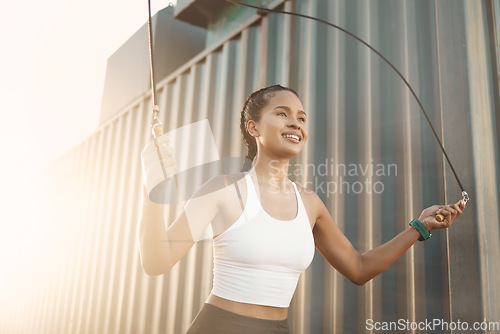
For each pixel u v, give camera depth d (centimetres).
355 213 155
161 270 76
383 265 104
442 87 137
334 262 105
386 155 150
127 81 362
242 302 82
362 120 160
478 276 122
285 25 205
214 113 254
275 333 83
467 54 136
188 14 303
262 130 95
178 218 83
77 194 401
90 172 388
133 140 336
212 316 82
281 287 84
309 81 184
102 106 383
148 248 74
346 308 150
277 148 93
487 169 127
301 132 95
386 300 140
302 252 87
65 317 389
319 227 105
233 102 239
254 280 82
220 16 294
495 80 131
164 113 303
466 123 132
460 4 140
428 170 138
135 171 319
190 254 243
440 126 138
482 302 120
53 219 439
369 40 163
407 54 151
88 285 358
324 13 186
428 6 149
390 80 154
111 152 362
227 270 84
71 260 398
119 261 318
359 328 145
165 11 348
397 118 150
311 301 163
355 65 168
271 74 209
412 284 134
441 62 139
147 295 276
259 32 228
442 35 141
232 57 247
